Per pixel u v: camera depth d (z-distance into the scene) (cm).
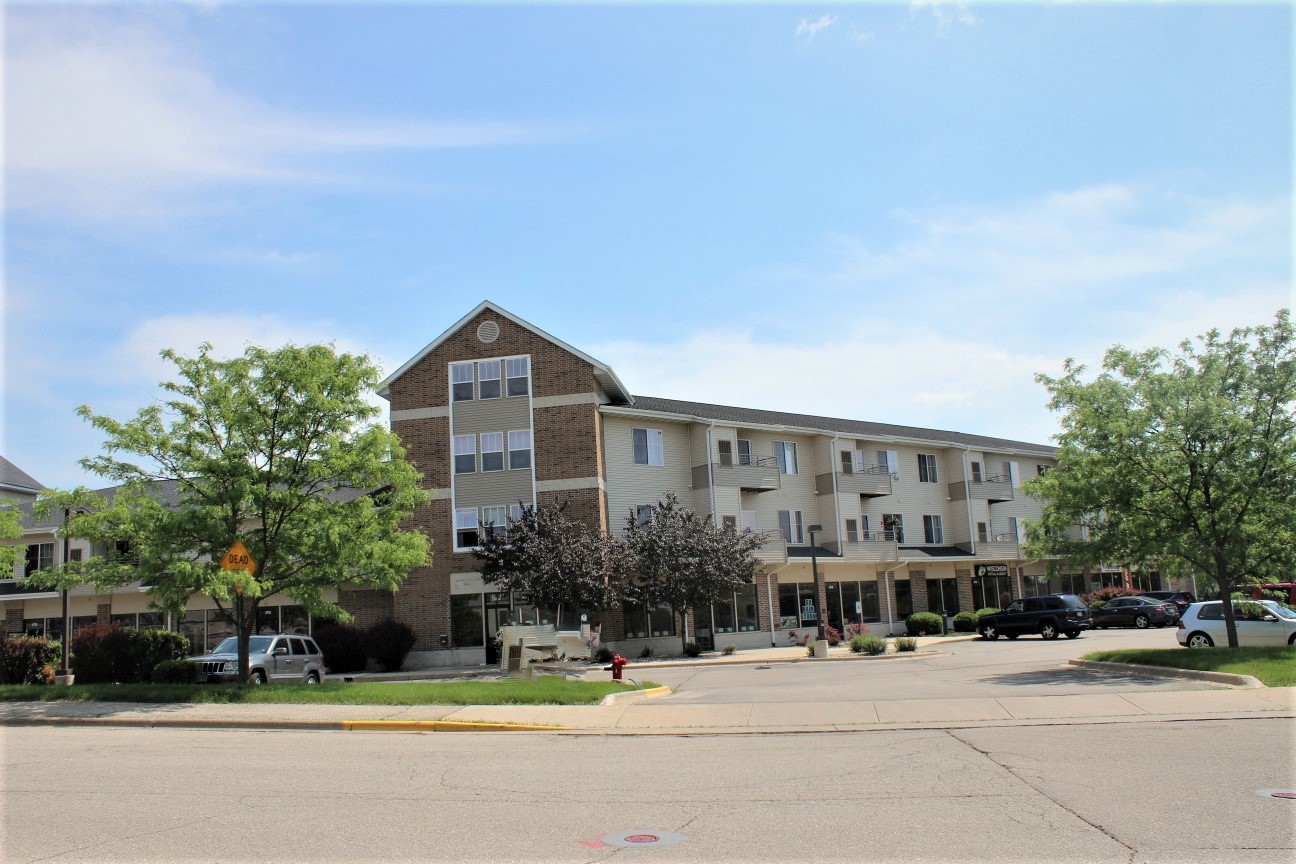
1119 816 829
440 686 1988
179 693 1888
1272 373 2186
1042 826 802
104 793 996
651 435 4031
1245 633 2511
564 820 860
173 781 1065
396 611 3562
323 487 2223
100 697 1898
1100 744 1215
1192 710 1473
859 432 4747
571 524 3362
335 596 3644
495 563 3288
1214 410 2144
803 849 748
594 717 1616
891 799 923
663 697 2006
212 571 1956
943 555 4900
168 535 2008
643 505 3931
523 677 2289
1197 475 2230
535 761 1202
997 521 5328
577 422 3638
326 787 1026
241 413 2050
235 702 1822
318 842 788
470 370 3731
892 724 1471
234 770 1139
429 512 3634
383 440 2209
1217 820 805
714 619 3975
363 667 3431
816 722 1513
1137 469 2291
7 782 1062
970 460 5222
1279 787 925
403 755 1263
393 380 3762
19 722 1677
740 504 4100
